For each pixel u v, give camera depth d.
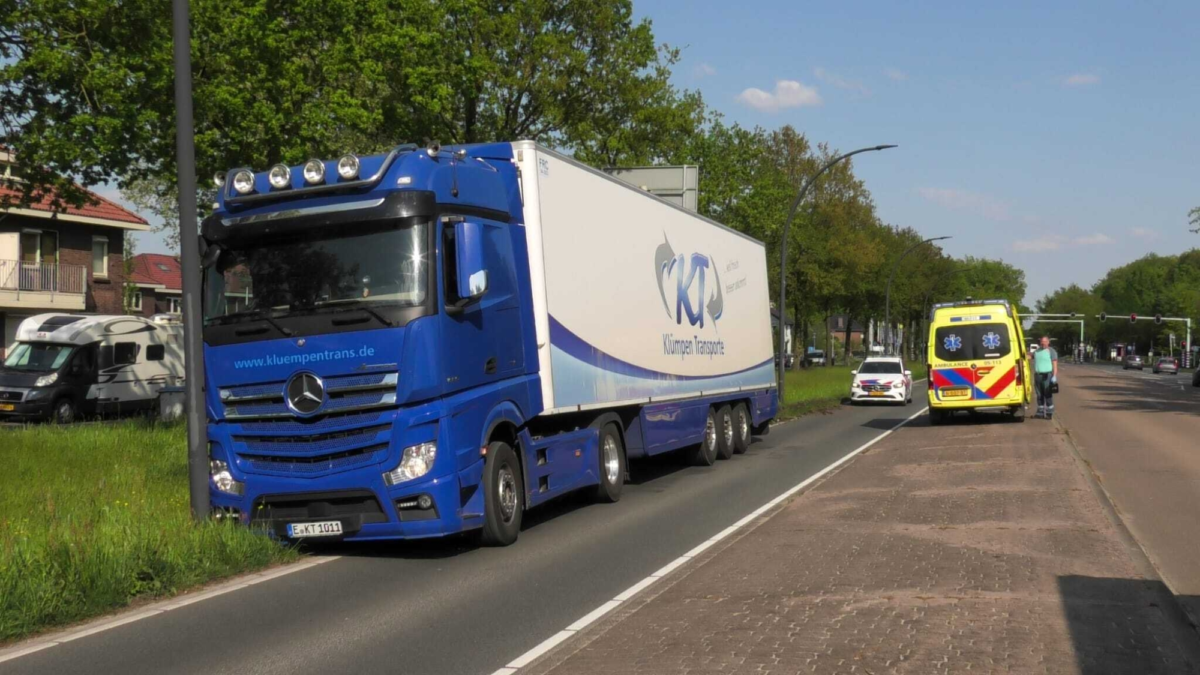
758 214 50.38
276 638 6.79
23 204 23.02
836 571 8.11
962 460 15.90
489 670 5.91
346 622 7.19
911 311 82.25
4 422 29.33
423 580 8.63
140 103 21.22
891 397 35.56
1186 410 31.05
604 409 13.37
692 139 47.53
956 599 7.03
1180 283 135.25
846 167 64.06
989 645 5.91
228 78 23.11
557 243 11.75
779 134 64.12
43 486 13.53
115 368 31.05
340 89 25.53
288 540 9.77
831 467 16.61
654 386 14.76
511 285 10.73
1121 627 6.28
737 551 9.15
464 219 9.69
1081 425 24.39
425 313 9.27
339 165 9.49
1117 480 13.87
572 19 33.94
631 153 35.50
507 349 10.52
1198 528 10.13
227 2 23.14
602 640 6.35
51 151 20.75
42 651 6.59
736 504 12.75
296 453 9.45
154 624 7.24
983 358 24.61
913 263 79.19
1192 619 6.52
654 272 15.00
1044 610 6.69
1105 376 79.06
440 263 9.45
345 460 9.36
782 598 7.25
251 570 9.12
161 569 8.37
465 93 31.64
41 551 8.30
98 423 23.16
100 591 7.69
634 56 34.19
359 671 5.98
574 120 34.25
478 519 9.73
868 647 5.93
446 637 6.71
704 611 6.97
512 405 10.52
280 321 9.48
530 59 32.66
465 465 9.53
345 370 9.30
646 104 35.31
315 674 5.94
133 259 66.62
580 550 9.86
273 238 9.73
